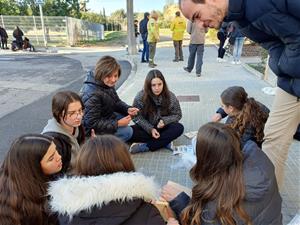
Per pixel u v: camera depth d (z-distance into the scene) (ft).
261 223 5.87
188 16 6.11
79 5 132.67
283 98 7.55
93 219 4.91
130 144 12.96
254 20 5.81
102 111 11.80
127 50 52.24
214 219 5.65
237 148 5.76
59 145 8.09
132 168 5.57
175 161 11.82
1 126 17.03
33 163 6.29
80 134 9.69
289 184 9.95
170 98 12.68
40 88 26.71
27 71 36.52
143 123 12.50
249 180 5.75
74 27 83.15
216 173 5.70
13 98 23.39
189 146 12.77
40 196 6.23
